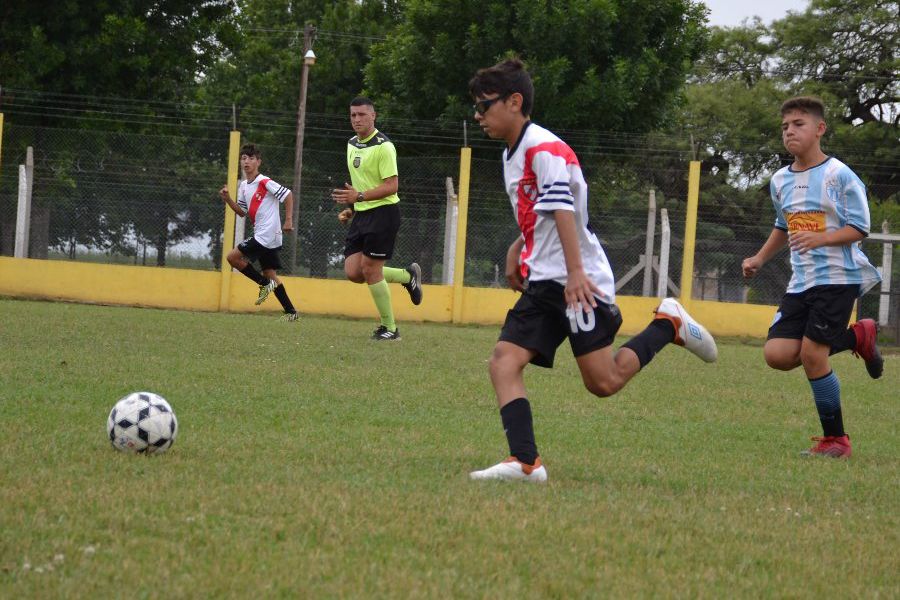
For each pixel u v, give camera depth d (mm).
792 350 10289
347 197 18141
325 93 58625
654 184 31094
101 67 41656
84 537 5359
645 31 42250
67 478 6641
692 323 8180
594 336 7391
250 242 23188
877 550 6012
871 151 62531
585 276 7023
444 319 29875
